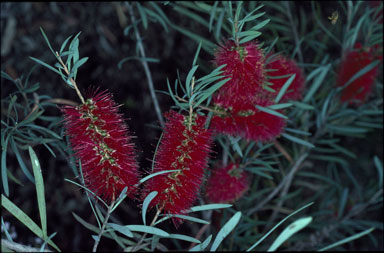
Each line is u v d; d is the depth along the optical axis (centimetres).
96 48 100
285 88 57
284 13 82
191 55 100
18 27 96
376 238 96
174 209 51
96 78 99
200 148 50
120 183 50
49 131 61
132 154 51
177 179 50
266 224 83
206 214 70
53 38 98
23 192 90
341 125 81
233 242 79
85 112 49
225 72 53
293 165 80
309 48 90
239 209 78
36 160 50
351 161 100
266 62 58
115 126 49
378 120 80
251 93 54
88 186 51
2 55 94
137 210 91
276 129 57
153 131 98
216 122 56
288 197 82
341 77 72
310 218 43
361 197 85
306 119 78
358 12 77
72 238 90
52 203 91
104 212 69
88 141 49
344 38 74
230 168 63
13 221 86
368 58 70
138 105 99
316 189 92
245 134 57
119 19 100
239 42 52
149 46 101
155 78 101
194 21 99
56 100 68
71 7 100
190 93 51
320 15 80
